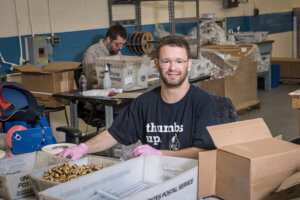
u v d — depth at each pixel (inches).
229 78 212.5
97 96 136.3
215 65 211.0
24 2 163.2
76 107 143.6
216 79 212.7
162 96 73.9
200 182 53.7
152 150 65.3
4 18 157.5
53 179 56.1
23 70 146.9
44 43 167.3
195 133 70.4
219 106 83.0
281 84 306.0
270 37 332.5
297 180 51.1
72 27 182.7
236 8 296.2
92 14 190.9
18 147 83.7
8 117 98.6
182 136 72.3
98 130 157.0
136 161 59.2
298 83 301.9
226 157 53.0
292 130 189.3
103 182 54.8
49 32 173.6
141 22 218.5
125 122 78.1
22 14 163.0
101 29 196.1
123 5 206.4
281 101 250.4
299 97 113.0
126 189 56.6
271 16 331.0
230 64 211.0
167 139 73.7
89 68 165.8
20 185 59.4
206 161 53.6
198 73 172.1
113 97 133.2
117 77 143.7
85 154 74.2
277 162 51.6
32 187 57.7
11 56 161.2
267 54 274.2
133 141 79.4
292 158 53.0
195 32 233.9
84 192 52.4
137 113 77.2
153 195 47.9
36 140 84.7
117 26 170.4
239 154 51.3
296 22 357.7
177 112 72.7
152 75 173.8
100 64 148.7
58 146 80.2
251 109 232.7
